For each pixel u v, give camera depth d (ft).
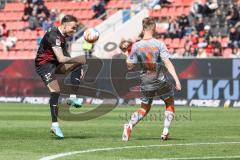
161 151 89.76
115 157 83.10
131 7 324.80
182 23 294.25
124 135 105.40
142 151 89.71
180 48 290.56
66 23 110.32
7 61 272.51
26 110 209.97
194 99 242.78
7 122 153.69
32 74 266.36
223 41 285.84
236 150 91.25
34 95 266.36
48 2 351.67
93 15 333.42
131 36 312.91
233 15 288.10
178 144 99.50
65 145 97.91
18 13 352.28
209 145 98.12
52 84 109.60
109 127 139.23
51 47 109.91
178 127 139.95
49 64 110.42
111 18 322.75
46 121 157.38
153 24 106.22
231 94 237.66
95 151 89.56
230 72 237.86
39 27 334.03
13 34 337.72
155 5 322.14
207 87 241.14
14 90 271.49
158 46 104.53
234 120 163.73
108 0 336.70
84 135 118.11
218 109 218.38
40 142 102.63
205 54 270.05
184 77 244.01
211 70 240.73
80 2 344.49
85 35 119.65
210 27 290.76
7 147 95.25
